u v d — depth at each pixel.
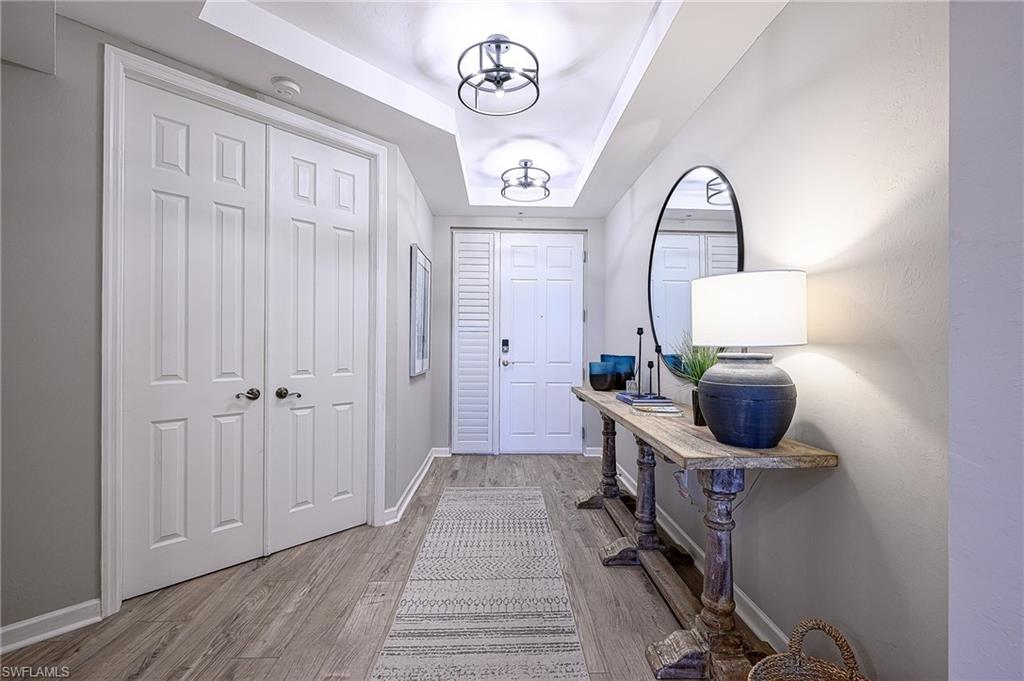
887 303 1.22
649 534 2.34
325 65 2.12
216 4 1.79
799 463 1.37
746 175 1.91
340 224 2.65
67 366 1.74
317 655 1.60
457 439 4.56
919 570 1.12
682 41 1.84
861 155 1.32
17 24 1.44
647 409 2.20
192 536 2.10
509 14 1.91
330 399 2.61
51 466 1.71
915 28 1.14
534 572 2.21
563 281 4.59
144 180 1.97
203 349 2.14
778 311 1.39
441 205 4.16
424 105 2.56
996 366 0.58
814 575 1.50
